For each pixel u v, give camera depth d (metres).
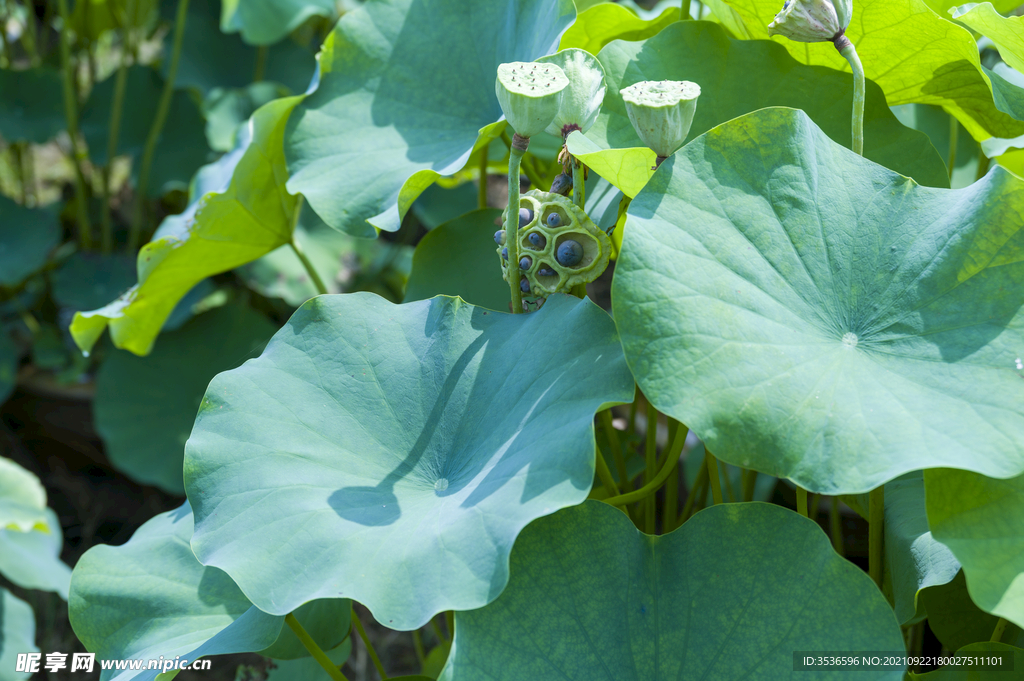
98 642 2.96
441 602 2.62
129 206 6.91
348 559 2.69
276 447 2.79
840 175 2.75
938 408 2.64
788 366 2.66
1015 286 2.68
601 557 2.71
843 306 2.72
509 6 3.11
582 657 2.67
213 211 3.23
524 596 2.69
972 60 2.89
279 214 3.33
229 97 6.12
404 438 2.82
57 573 4.68
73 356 5.76
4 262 5.61
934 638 3.16
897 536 2.85
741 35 3.10
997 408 2.63
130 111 6.05
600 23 3.12
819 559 2.67
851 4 2.77
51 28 8.24
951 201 2.73
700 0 3.13
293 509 2.74
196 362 5.52
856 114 2.79
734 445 2.63
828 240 2.73
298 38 7.30
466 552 2.65
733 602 2.68
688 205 2.70
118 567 3.01
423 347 2.87
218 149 5.96
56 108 6.07
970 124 3.05
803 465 2.62
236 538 2.72
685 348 2.65
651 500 3.06
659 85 2.73
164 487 5.43
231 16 5.36
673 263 2.67
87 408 6.02
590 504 2.72
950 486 2.67
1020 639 2.84
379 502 2.76
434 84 3.15
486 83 3.14
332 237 5.85
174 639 2.93
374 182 3.07
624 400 2.66
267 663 3.13
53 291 5.70
